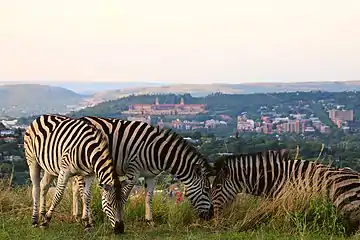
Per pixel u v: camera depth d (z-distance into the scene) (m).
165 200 9.20
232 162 8.63
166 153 8.34
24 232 7.59
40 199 8.29
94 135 7.51
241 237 7.31
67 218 8.59
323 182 8.11
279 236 7.35
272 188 8.50
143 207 8.88
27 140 8.26
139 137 8.27
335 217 7.57
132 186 8.34
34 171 8.23
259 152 8.74
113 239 7.32
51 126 7.95
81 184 8.25
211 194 8.59
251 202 8.63
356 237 7.26
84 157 7.46
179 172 8.47
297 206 7.99
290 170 8.46
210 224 8.40
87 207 7.69
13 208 9.08
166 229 8.15
